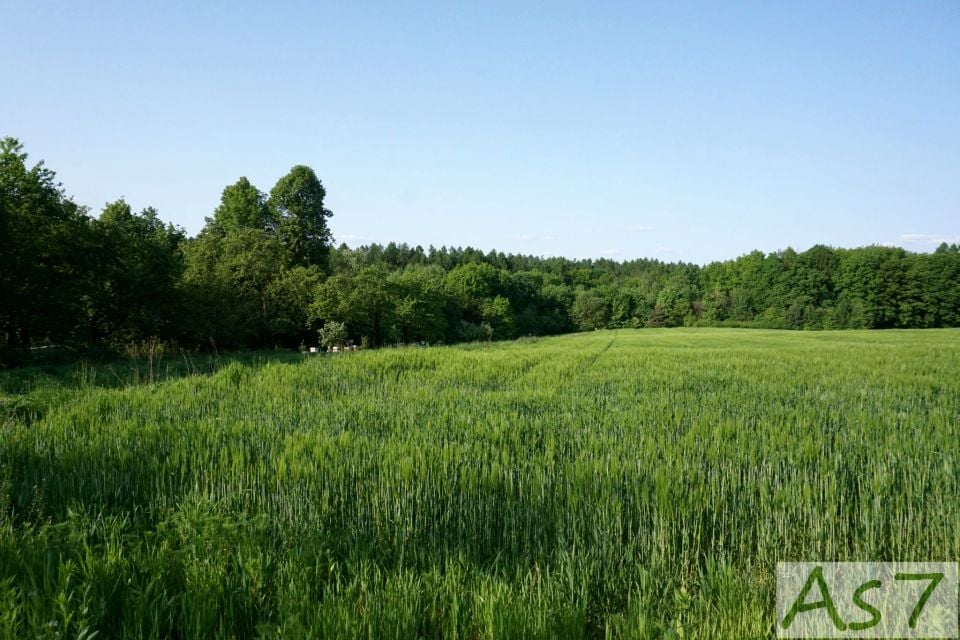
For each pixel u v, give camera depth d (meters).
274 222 60.41
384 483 6.55
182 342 35.44
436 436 8.91
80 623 3.81
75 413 10.85
